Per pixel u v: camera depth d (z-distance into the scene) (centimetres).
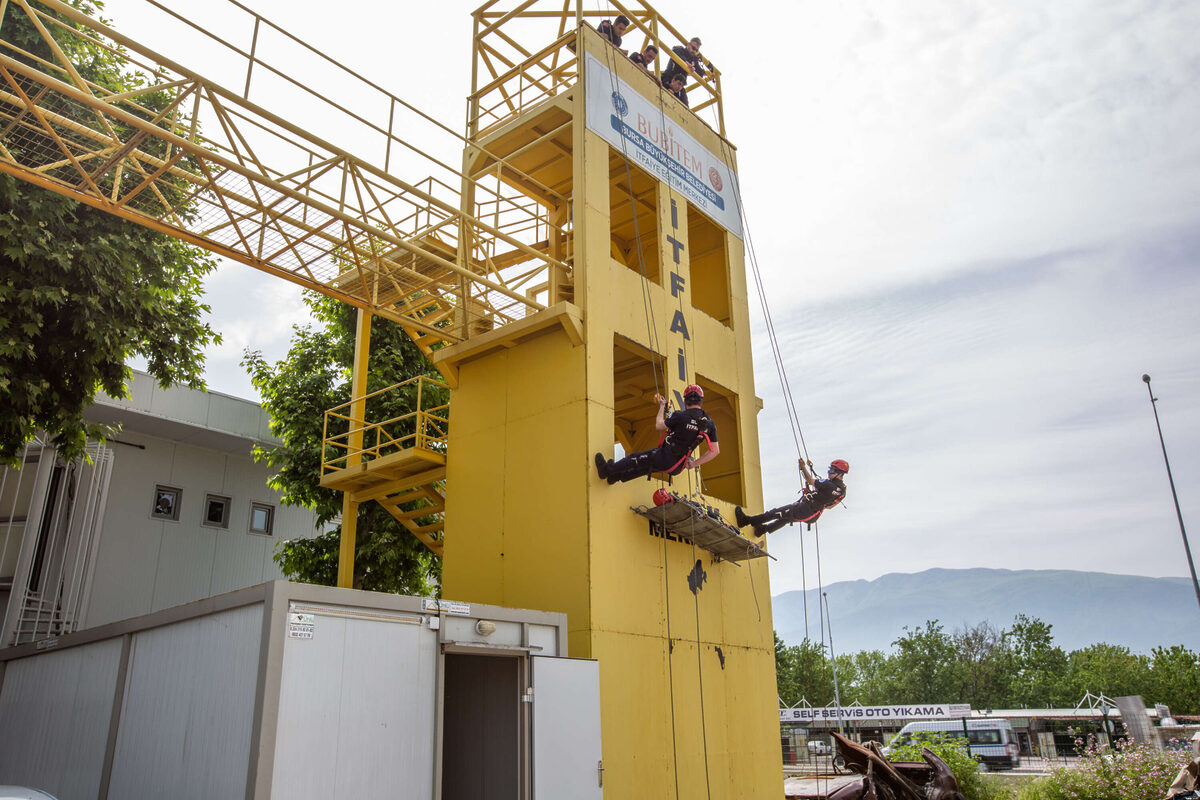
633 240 1858
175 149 1070
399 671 849
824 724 4406
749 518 1537
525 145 1580
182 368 1506
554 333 1355
